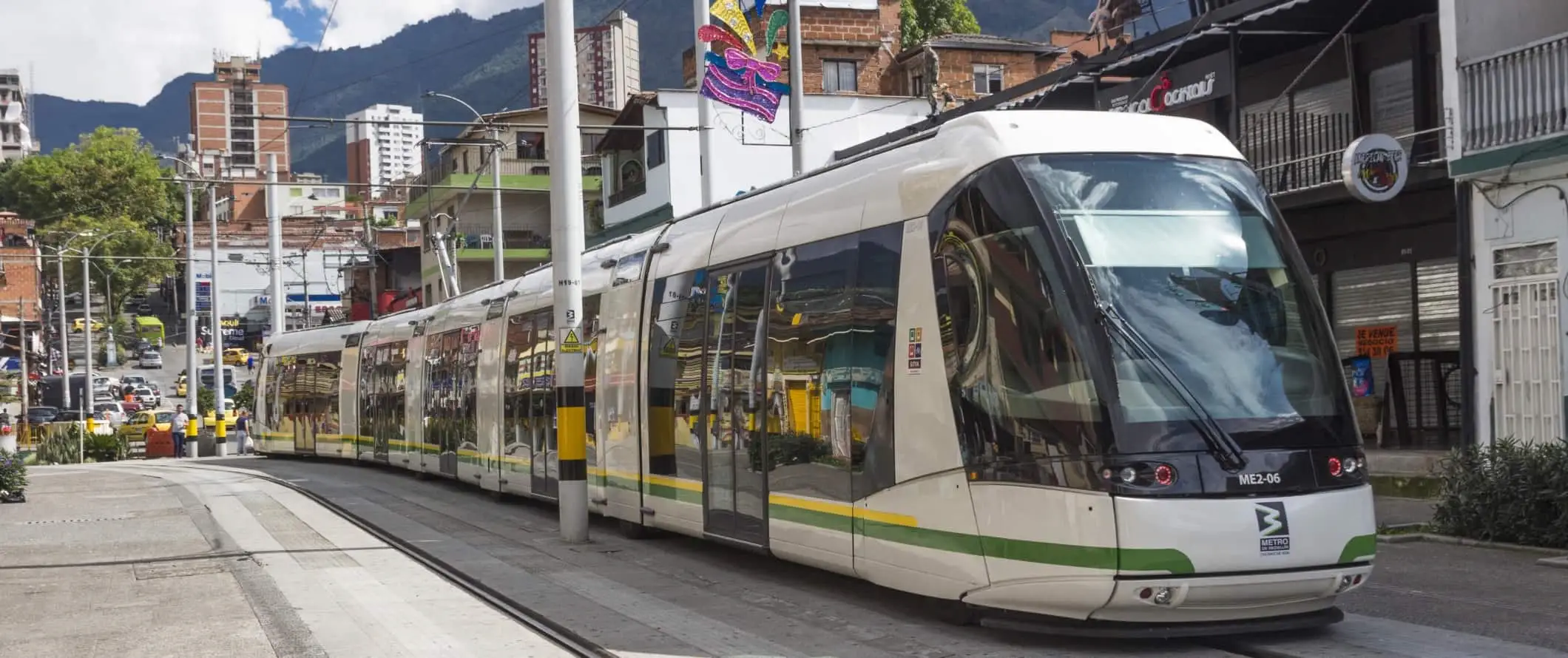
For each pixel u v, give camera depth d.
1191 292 8.81
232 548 15.01
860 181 10.88
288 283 93.31
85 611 10.95
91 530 17.36
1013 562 8.71
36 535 16.97
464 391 22.81
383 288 77.56
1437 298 19.05
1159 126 9.68
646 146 44.22
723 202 13.83
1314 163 20.39
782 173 43.00
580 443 15.36
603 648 9.06
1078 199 9.02
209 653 9.12
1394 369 19.14
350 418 32.47
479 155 62.03
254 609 10.86
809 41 46.16
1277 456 8.40
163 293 140.12
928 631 9.38
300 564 13.65
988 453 8.95
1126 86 23.67
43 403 75.94
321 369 34.94
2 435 26.33
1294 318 9.02
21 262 102.94
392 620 10.32
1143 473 8.17
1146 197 9.15
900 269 9.98
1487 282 16.62
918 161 10.15
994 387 8.98
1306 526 8.31
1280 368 8.74
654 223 43.81
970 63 47.31
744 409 12.37
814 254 11.33
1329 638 8.73
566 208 15.51
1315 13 19.11
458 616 10.52
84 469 35.06
